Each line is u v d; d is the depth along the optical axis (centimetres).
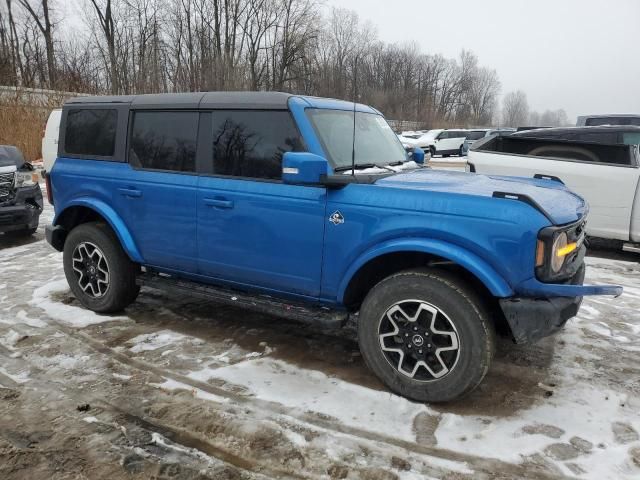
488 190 344
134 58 2903
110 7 2831
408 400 340
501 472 273
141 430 309
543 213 308
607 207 709
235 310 505
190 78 2942
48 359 399
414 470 275
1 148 830
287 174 344
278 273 385
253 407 333
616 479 268
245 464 281
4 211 765
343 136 398
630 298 545
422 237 328
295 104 377
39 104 1909
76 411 328
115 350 414
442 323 328
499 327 350
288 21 3412
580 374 378
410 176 394
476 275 312
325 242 359
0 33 2884
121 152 463
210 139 412
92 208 475
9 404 337
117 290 476
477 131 2828
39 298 534
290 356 405
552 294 308
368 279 368
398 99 5391
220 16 3153
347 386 359
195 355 406
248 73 3281
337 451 290
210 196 405
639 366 392
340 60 3900
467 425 314
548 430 310
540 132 805
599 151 750
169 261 442
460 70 8194
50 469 276
